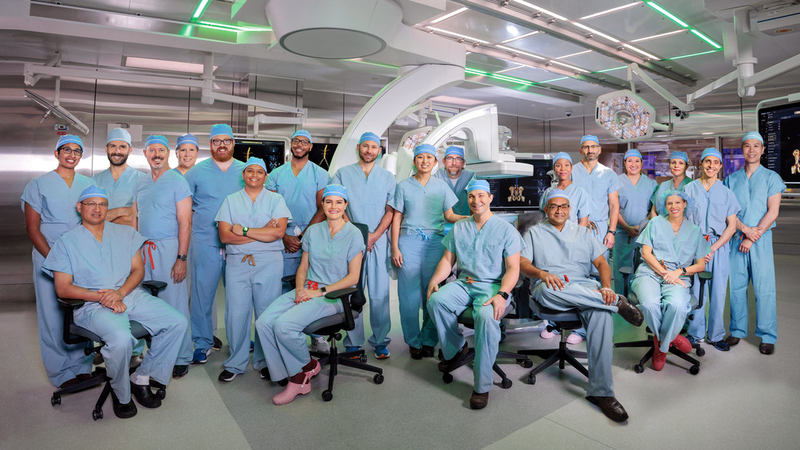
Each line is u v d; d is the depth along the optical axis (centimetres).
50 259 230
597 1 431
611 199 371
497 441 204
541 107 905
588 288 255
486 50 576
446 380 270
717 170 336
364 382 272
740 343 344
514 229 268
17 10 380
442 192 319
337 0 327
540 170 568
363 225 284
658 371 287
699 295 304
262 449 199
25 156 554
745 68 442
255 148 572
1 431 215
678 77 694
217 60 580
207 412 234
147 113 622
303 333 249
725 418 224
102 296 230
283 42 365
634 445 200
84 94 589
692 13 460
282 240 304
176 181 283
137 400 242
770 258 326
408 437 208
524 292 346
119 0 391
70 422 224
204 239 304
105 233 247
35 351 324
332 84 712
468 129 369
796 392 253
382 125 422
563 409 236
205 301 305
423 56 418
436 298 266
